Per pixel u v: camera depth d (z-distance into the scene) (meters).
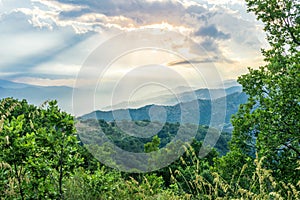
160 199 5.17
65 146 4.48
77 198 5.07
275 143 9.77
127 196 5.52
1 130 4.25
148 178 6.28
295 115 9.77
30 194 4.25
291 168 9.63
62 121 4.38
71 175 4.64
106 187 5.36
